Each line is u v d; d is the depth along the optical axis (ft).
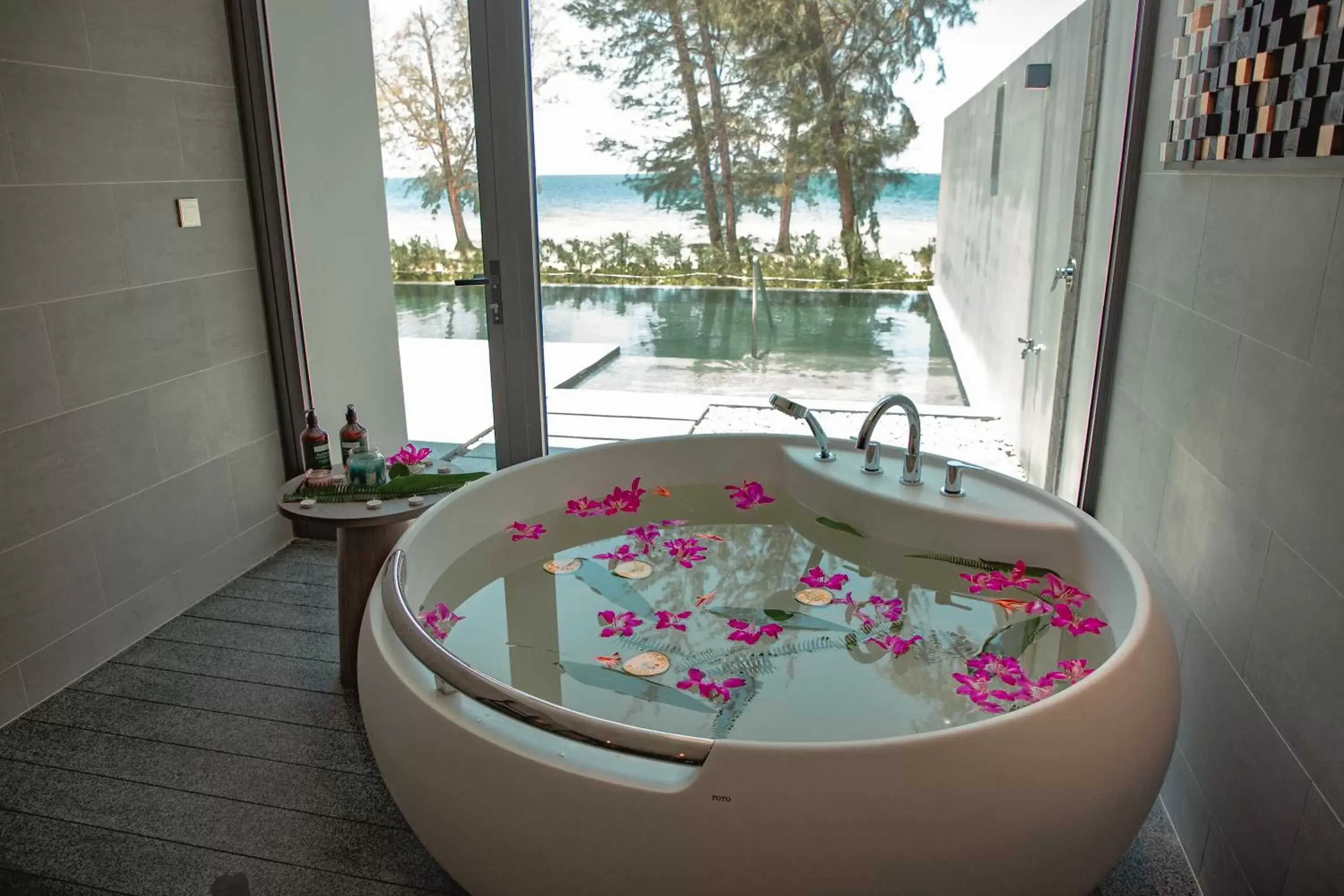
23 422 7.29
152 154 8.31
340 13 9.16
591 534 7.75
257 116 9.32
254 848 5.97
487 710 4.75
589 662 5.76
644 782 4.15
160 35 8.32
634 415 10.07
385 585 5.62
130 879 5.71
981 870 4.06
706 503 8.36
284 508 7.23
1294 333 4.44
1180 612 5.94
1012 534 6.81
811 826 3.96
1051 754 4.13
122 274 8.09
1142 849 5.79
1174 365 6.30
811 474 8.02
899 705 5.25
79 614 7.88
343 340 10.17
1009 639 5.92
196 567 9.19
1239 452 5.07
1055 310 9.33
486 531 7.67
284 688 7.77
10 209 7.07
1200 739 5.54
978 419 9.73
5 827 6.15
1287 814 4.32
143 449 8.44
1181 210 6.29
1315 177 4.28
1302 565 4.25
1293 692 4.30
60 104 7.43
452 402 10.19
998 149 8.98
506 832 4.42
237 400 9.59
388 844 6.01
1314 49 4.05
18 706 7.37
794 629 6.13
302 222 9.83
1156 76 6.96
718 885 4.07
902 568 6.98
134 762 6.82
